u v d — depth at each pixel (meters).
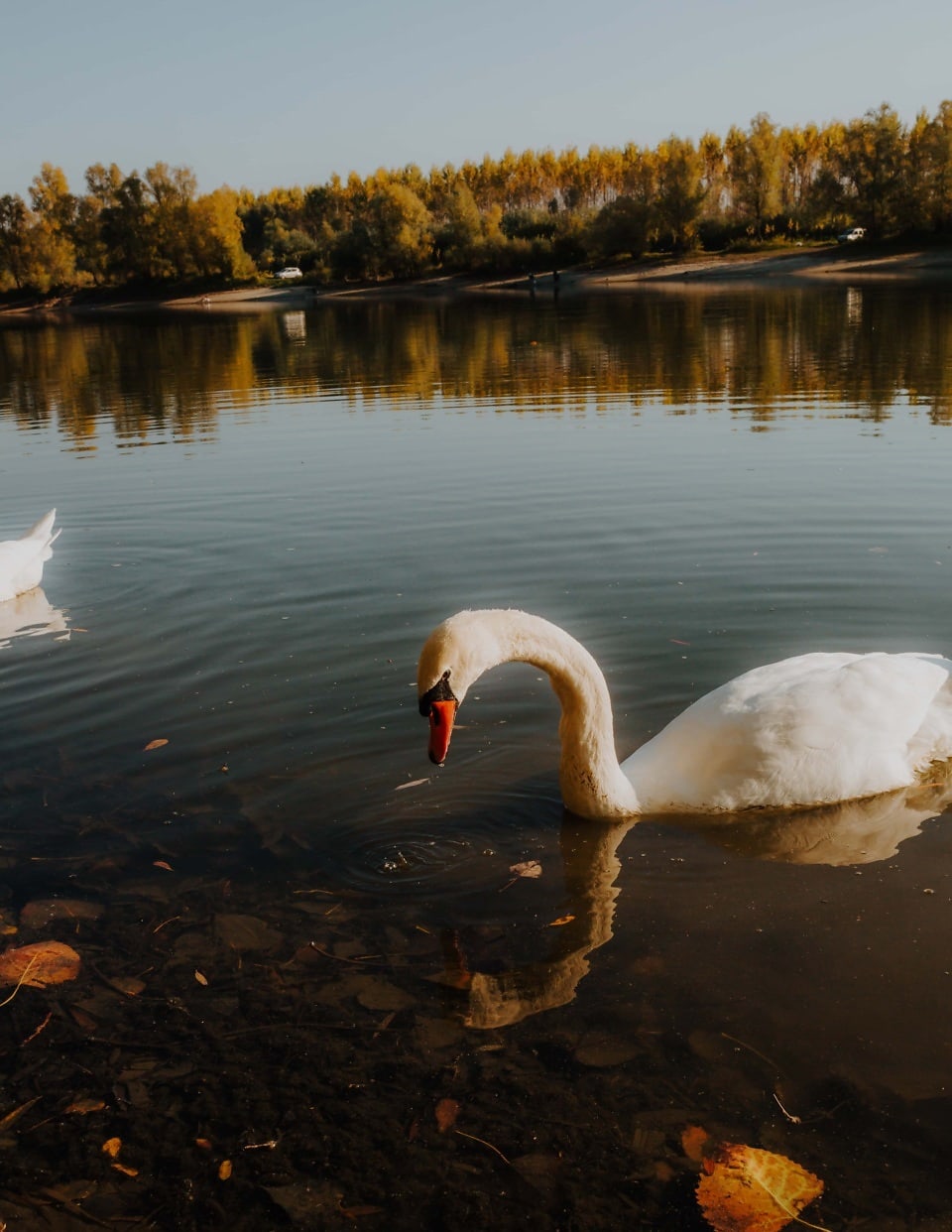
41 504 13.84
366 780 5.98
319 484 13.99
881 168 94.31
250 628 8.48
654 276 88.12
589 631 7.89
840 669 5.84
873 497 11.49
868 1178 3.23
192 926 4.71
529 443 16.17
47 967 4.46
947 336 29.16
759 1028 3.87
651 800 5.62
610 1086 3.65
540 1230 3.17
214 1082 3.80
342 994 4.21
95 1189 3.40
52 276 121.50
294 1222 3.25
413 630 8.16
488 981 4.24
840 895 4.73
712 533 10.42
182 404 23.94
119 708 7.07
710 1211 3.17
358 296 94.19
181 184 120.06
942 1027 3.83
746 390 21.38
